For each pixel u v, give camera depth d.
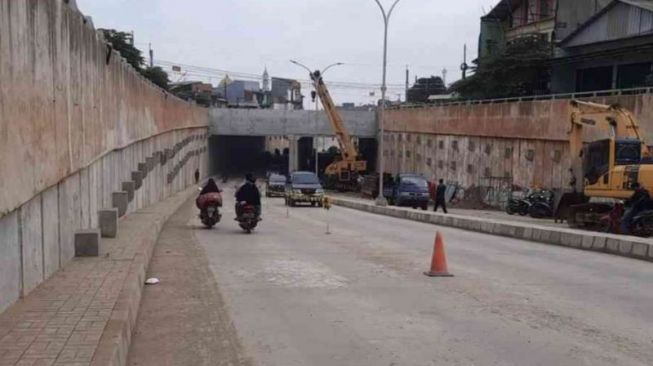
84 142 12.37
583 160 26.62
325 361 6.66
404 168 64.25
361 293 10.26
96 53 14.16
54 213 9.83
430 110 56.47
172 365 6.54
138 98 24.31
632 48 41.72
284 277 11.81
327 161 93.50
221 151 97.00
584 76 49.72
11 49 7.28
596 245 16.22
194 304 9.48
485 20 65.31
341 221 27.81
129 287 8.66
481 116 46.22
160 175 34.25
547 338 7.52
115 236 14.51
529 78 52.28
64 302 7.73
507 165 42.62
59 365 5.31
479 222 22.52
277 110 76.38
